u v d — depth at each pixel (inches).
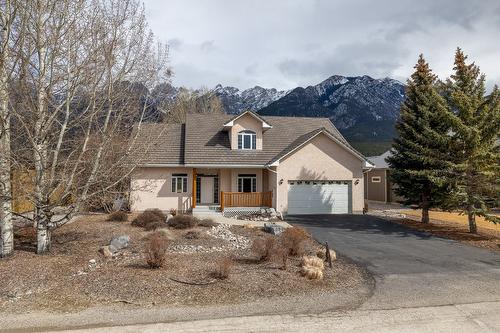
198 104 1999.3
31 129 394.3
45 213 423.2
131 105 454.6
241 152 975.6
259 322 265.3
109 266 393.7
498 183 618.8
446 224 767.7
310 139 914.1
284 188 917.8
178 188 958.4
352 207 944.9
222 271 358.9
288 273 383.2
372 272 415.5
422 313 288.0
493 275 405.4
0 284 325.7
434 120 711.1
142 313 279.1
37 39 387.5
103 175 426.9
